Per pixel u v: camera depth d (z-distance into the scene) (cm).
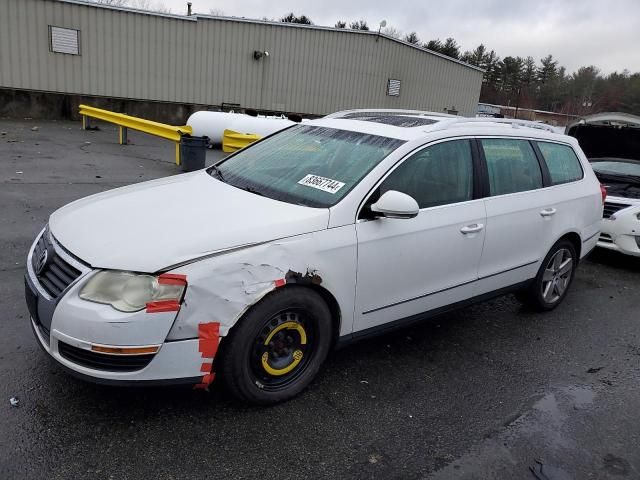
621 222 681
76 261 278
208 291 270
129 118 1348
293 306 305
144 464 262
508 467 286
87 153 1192
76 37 1856
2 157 1024
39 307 284
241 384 297
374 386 354
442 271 384
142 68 2003
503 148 440
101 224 305
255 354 299
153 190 367
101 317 258
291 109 2358
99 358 264
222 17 2102
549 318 509
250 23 2167
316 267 306
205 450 276
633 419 342
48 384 316
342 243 318
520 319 499
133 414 298
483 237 407
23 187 788
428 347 421
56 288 280
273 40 2233
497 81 8350
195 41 2080
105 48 1917
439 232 372
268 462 272
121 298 262
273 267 289
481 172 412
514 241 439
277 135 447
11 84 1789
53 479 248
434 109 2781
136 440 278
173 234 286
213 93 2170
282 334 312
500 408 342
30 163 991
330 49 2367
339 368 373
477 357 412
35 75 1822
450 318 486
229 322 278
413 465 281
